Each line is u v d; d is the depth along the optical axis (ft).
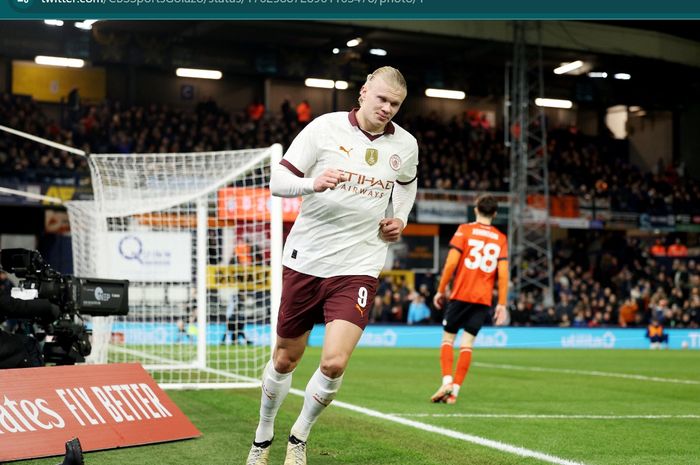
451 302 24.54
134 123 90.27
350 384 31.12
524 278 85.35
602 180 105.50
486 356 55.62
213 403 22.15
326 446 16.02
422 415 21.29
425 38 99.76
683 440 17.79
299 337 13.21
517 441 17.16
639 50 105.91
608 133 123.65
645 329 76.48
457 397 26.55
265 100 108.17
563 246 99.30
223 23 92.27
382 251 13.16
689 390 30.42
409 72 110.42
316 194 12.59
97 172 28.99
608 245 102.89
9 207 82.64
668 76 115.96
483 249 24.23
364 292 12.69
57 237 82.02
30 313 16.85
